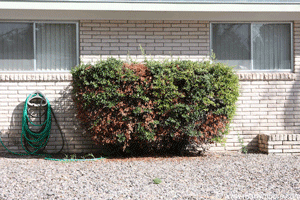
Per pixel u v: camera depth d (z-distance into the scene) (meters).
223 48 10.10
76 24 9.84
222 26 10.09
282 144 9.27
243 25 10.15
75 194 5.47
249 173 6.98
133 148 8.98
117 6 8.89
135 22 9.83
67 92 9.62
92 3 8.84
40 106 9.45
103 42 9.77
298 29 10.12
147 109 8.34
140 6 8.95
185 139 8.82
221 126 8.56
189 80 8.40
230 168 7.44
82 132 9.61
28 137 9.55
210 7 9.09
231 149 9.85
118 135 8.35
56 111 9.60
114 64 8.30
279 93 9.97
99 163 8.00
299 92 10.01
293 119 9.99
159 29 9.88
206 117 8.55
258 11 9.20
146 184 6.10
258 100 9.92
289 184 6.10
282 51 10.23
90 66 8.41
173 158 8.60
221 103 8.61
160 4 8.98
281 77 9.92
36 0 8.73
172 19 9.84
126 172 7.02
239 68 10.16
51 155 9.26
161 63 8.59
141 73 8.35
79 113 8.54
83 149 9.63
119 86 8.32
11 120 9.53
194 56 9.96
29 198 5.27
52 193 5.50
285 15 9.65
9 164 7.93
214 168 7.43
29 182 6.23
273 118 9.95
